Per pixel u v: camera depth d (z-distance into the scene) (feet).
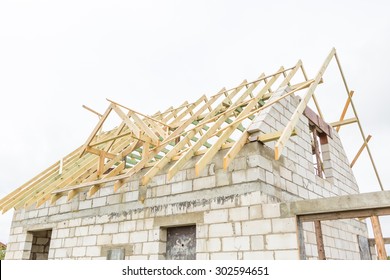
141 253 22.47
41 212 31.40
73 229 27.58
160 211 22.68
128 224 24.06
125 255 23.21
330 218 16.78
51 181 29.89
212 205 20.44
